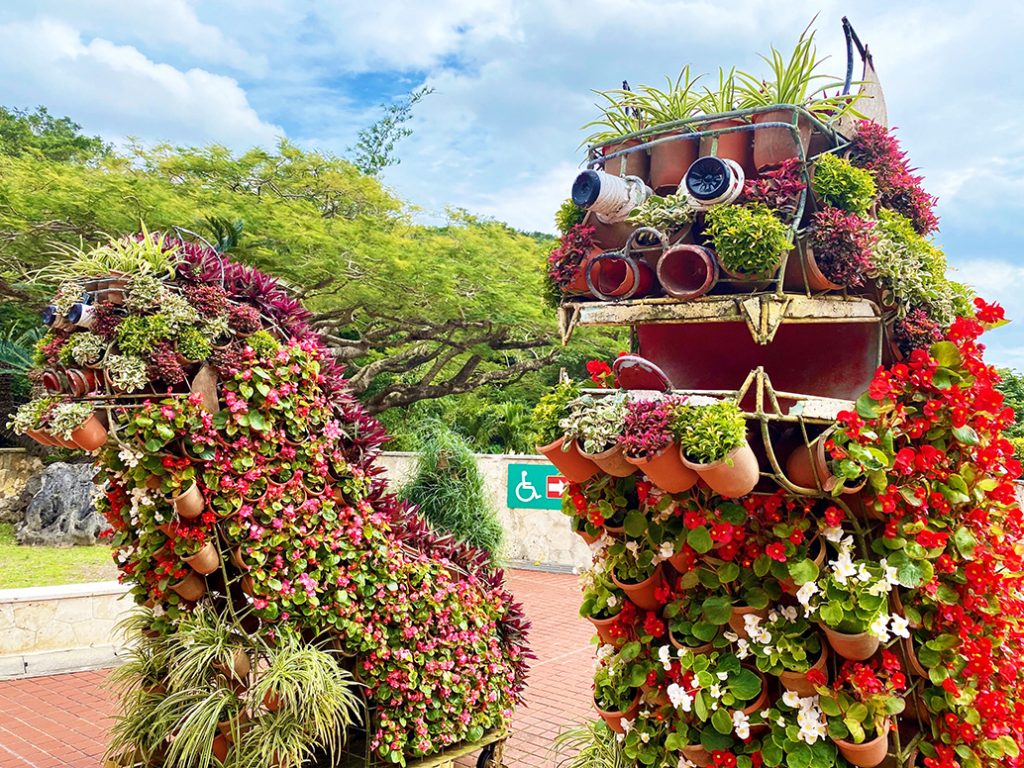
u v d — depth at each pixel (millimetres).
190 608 3146
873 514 2170
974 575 2219
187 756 2926
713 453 1878
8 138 16891
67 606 5914
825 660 2137
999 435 2277
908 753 2219
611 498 2377
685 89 2512
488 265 13102
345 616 3232
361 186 13180
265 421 2988
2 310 13188
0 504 10266
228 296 3047
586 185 2234
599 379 2369
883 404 2102
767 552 2133
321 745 3117
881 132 2539
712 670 2242
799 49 2299
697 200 2172
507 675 3943
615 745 2738
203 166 12414
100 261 2908
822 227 2166
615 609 2557
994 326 2176
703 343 2926
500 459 10844
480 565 4090
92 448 2752
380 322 13898
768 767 2162
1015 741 2275
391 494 3688
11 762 4230
